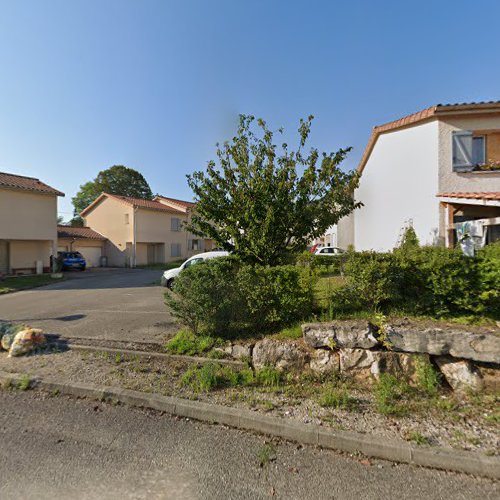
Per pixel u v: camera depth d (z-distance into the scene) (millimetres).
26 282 15305
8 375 4250
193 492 2264
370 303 4523
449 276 4094
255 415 3180
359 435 2812
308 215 6156
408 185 11188
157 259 30125
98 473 2459
